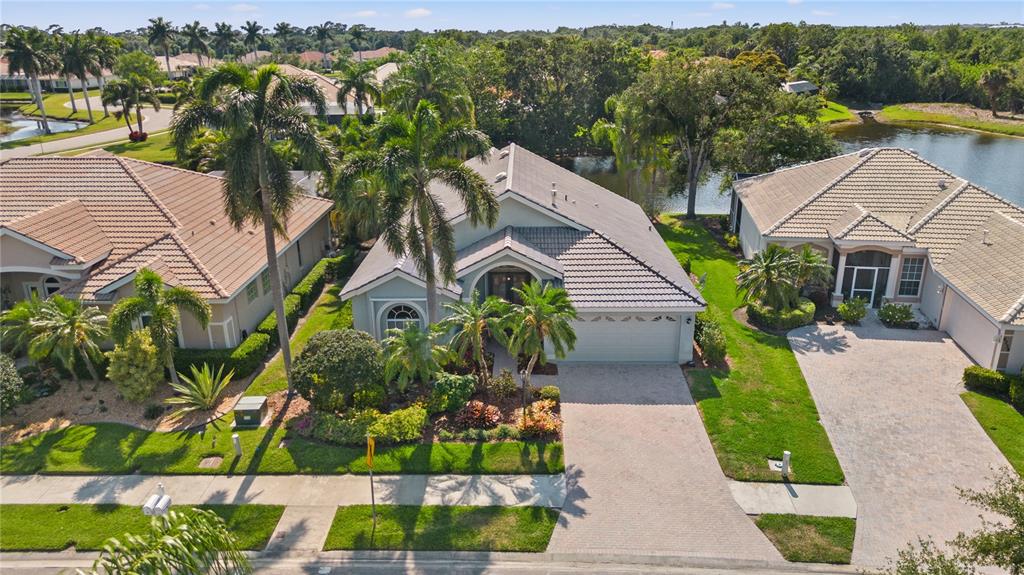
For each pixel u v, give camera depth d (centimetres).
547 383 2648
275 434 2314
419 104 2350
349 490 2033
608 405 2495
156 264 2819
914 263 3281
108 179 3322
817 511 1948
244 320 2970
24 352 2862
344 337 2419
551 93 7925
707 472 2120
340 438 2245
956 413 2425
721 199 5997
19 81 12581
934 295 3155
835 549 1803
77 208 3105
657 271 2822
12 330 2677
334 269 3800
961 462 2158
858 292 3356
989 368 2650
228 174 2234
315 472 2114
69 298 2691
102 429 2356
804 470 2116
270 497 2003
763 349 2931
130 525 1895
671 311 2691
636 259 2881
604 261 2878
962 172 7031
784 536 1852
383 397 2442
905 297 3341
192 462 2166
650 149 5144
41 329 2488
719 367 2775
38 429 2364
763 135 4931
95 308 2539
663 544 1827
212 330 2780
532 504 1970
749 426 2350
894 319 3130
